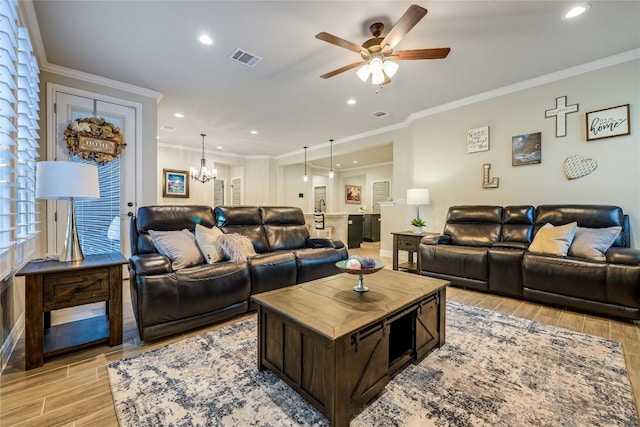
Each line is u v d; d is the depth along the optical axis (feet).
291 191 29.01
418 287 6.46
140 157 12.31
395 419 4.36
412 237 13.75
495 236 11.89
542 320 8.22
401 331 6.30
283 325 5.15
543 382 5.26
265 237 11.41
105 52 9.46
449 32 8.46
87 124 10.90
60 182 6.30
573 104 10.89
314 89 12.45
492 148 12.98
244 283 8.32
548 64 10.43
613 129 10.10
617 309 8.01
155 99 12.73
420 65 10.40
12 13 5.51
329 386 4.22
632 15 7.73
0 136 5.32
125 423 4.26
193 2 7.13
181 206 9.64
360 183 33.71
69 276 6.07
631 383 5.22
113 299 6.59
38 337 5.74
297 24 8.03
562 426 4.18
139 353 6.31
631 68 9.78
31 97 7.27
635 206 9.79
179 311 7.02
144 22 7.91
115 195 11.75
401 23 6.52
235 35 8.55
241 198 27.17
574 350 6.44
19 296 7.16
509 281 10.07
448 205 14.49
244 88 12.35
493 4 7.29
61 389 5.05
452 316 8.55
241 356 6.21
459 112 14.02
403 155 17.39
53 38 8.66
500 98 12.67
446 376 5.47
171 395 4.90
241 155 26.89
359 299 5.63
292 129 18.75
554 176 11.39
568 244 9.50
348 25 8.10
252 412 4.52
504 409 4.55
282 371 5.20
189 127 18.19
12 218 6.37
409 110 15.26
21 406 4.62
